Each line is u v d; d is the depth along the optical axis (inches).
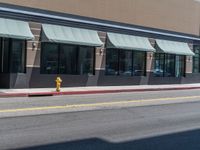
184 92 1172.5
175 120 574.6
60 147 381.7
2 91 933.8
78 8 1147.3
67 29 1106.1
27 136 425.4
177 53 1476.4
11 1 993.5
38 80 1055.0
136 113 633.0
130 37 1300.4
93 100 823.7
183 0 1550.2
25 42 1029.8
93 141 413.4
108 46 1222.9
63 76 1115.9
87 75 1179.3
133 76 1327.5
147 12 1379.2
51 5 1080.2
